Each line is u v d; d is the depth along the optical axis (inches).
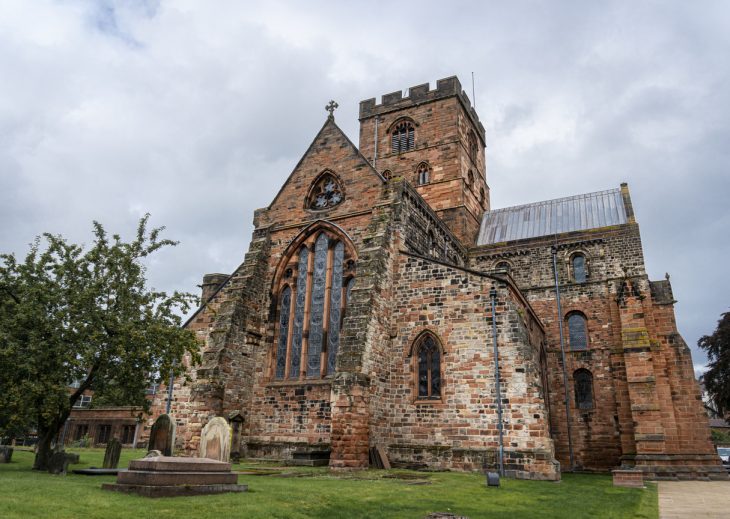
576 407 1711.4
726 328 2107.5
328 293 1400.1
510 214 2314.2
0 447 1087.6
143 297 1008.9
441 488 799.1
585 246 1904.5
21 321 864.9
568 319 1831.9
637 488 1008.2
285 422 1306.6
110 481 732.0
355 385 1116.5
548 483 992.2
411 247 1440.7
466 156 2266.2
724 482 1305.4
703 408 1517.0
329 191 1529.3
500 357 1162.6
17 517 437.7
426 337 1263.5
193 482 625.0
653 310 1657.2
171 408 1481.3
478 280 1238.9
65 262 964.6
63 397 892.0
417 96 2308.1
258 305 1451.8
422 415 1198.3
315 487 730.2
